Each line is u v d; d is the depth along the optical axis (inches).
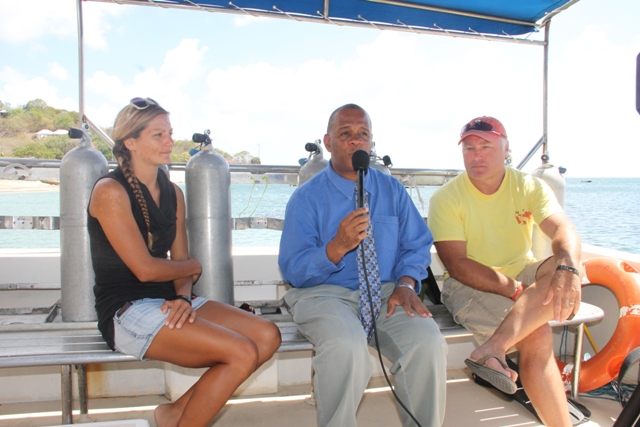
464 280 89.3
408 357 70.9
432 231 95.5
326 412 68.9
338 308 74.7
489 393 109.0
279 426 93.6
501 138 91.7
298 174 109.5
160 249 78.0
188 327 68.5
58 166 97.1
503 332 78.1
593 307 94.8
